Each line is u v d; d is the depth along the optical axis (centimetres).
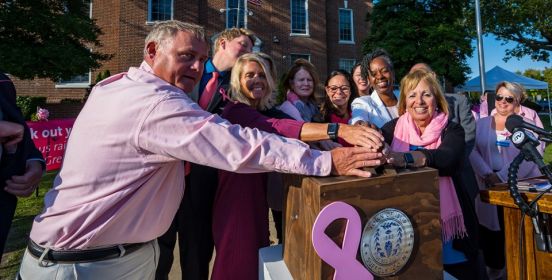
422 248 109
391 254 104
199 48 130
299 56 1568
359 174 103
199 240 206
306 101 269
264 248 155
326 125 129
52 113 1249
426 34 1168
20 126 136
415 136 184
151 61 132
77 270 117
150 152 112
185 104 110
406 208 106
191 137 105
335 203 98
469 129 234
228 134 107
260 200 170
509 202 138
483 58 751
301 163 105
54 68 927
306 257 108
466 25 1399
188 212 205
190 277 206
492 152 268
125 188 114
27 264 124
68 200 116
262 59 193
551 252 119
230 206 165
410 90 189
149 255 137
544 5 1321
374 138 110
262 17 1506
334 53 1681
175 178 128
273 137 111
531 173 251
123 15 1301
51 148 514
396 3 1216
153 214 125
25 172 143
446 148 169
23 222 394
